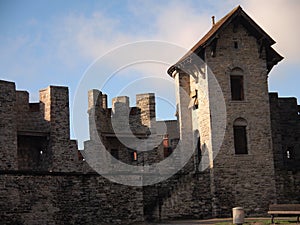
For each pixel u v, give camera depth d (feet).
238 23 123.44
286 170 123.13
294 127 147.64
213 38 120.67
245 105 122.42
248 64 124.16
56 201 100.83
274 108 140.87
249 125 121.80
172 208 114.52
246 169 119.55
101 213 105.60
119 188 108.47
